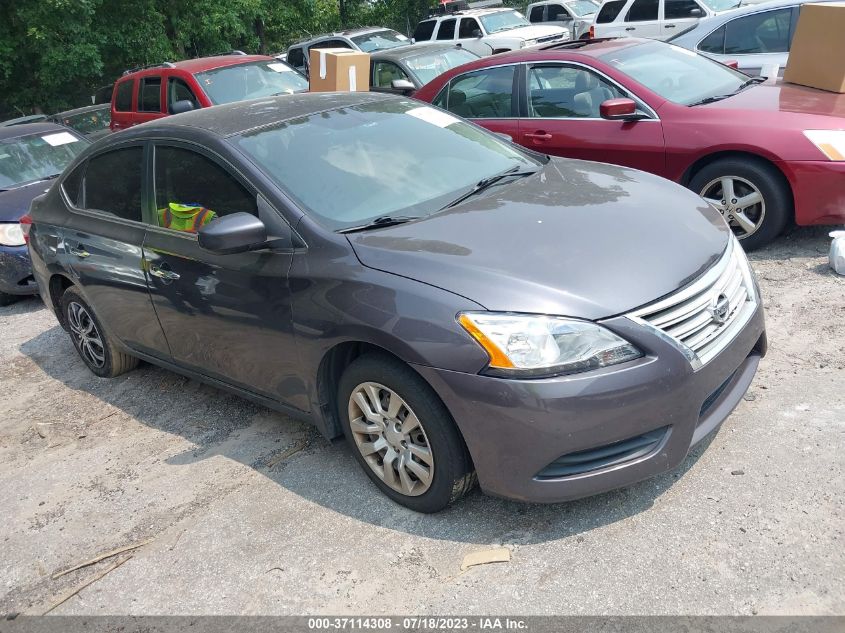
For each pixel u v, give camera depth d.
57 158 8.33
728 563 2.80
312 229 3.44
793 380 3.87
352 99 4.46
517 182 3.86
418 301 3.00
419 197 3.72
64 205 5.03
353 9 27.98
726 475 3.25
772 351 4.20
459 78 7.07
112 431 4.60
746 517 3.00
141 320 4.49
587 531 3.07
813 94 5.82
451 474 3.09
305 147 3.89
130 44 18.27
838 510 2.96
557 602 2.76
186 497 3.77
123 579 3.27
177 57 19.00
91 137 10.52
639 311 2.87
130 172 4.46
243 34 21.22
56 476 4.20
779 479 3.18
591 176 3.92
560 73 6.42
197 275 3.90
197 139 4.01
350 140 4.01
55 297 5.37
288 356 3.57
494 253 3.10
